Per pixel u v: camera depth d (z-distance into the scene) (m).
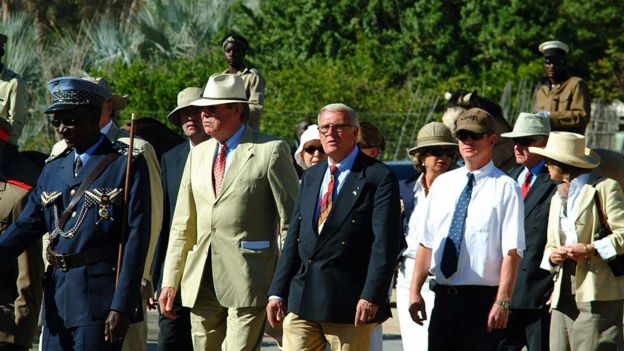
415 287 19.66
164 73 58.78
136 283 17.42
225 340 21.39
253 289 20.97
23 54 66.94
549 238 21.02
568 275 20.75
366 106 61.47
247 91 33.66
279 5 79.75
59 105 17.62
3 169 20.89
